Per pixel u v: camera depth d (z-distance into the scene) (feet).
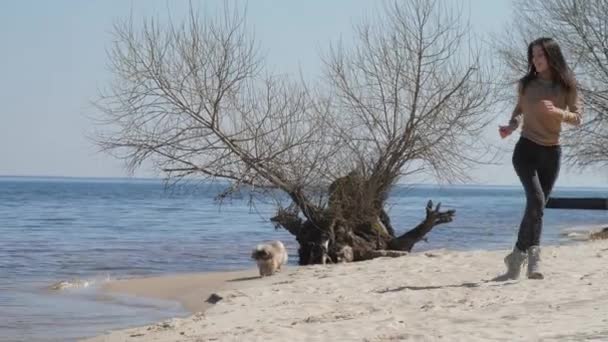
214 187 64.39
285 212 65.00
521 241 31.17
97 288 49.57
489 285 31.55
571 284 30.50
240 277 51.37
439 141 67.72
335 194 63.77
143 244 90.17
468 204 298.35
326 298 34.68
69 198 332.39
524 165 29.40
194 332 29.01
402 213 179.01
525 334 21.47
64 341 32.09
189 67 63.16
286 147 63.87
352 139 66.33
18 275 59.57
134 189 635.25
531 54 29.01
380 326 24.86
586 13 99.55
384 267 45.14
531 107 28.86
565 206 159.84
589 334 20.68
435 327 23.73
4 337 33.06
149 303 42.80
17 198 321.32
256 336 25.30
